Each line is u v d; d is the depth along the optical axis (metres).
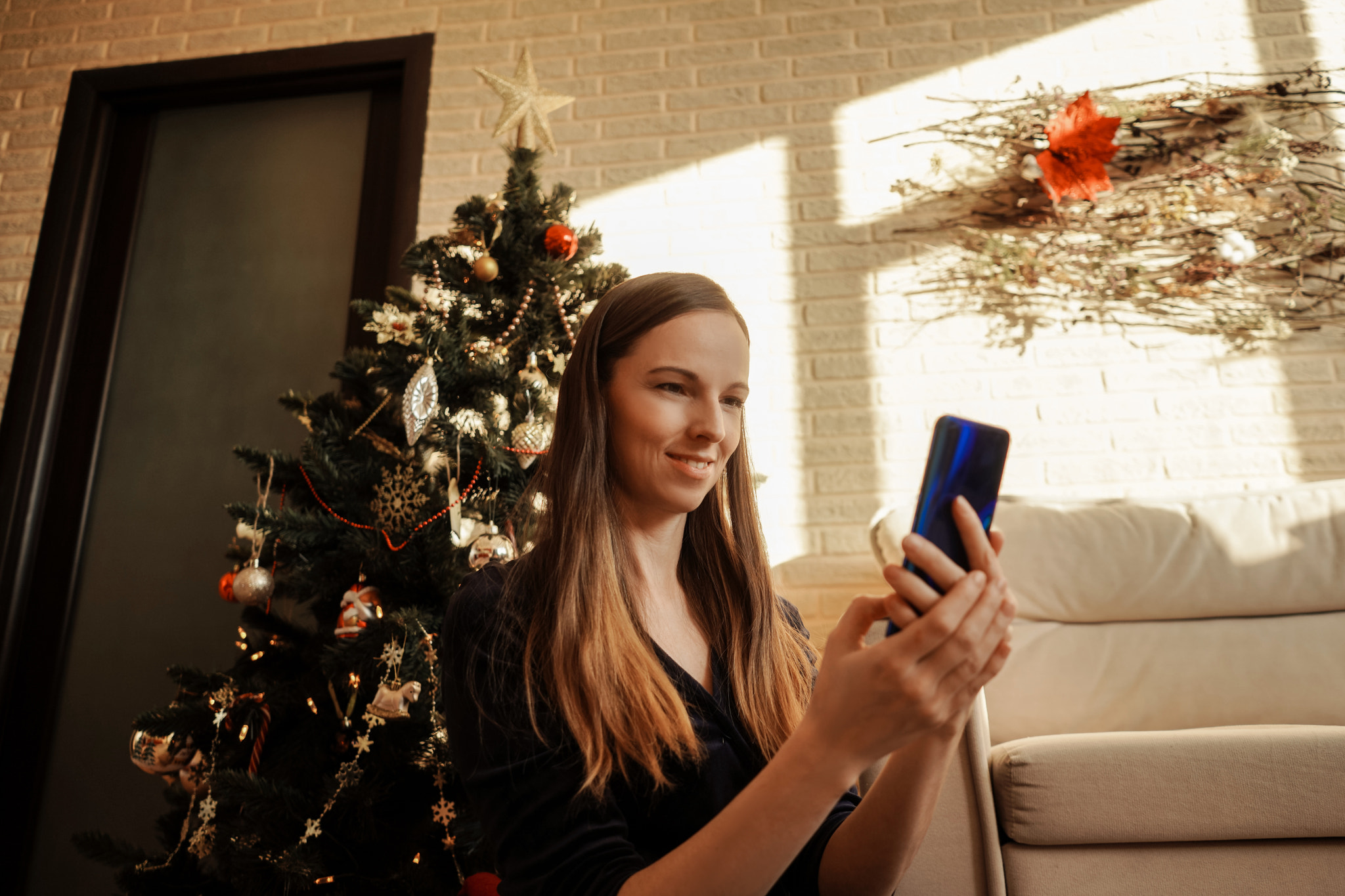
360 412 1.71
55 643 2.28
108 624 2.29
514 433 1.55
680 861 0.45
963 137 2.31
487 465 1.56
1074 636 1.77
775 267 2.32
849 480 2.15
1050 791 1.21
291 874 1.29
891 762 0.58
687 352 0.66
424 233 2.43
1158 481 2.04
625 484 0.68
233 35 2.69
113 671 2.25
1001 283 2.19
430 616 1.45
